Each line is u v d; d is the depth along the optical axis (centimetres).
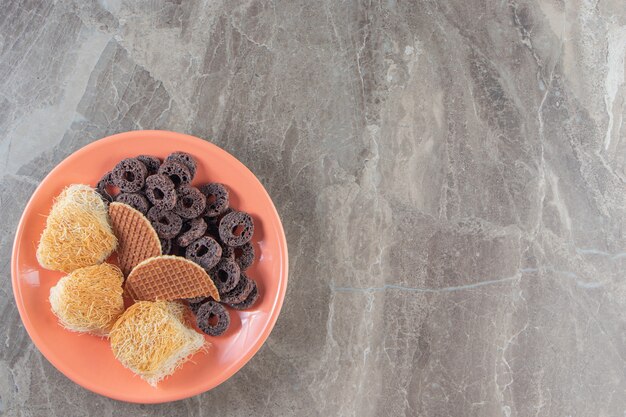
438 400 72
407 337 72
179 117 70
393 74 72
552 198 73
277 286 66
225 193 66
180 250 67
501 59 73
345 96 72
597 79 74
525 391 72
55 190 65
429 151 72
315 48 72
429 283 72
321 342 71
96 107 70
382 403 71
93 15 70
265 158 71
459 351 72
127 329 63
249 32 71
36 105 70
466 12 73
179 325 64
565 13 73
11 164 69
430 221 72
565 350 73
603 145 74
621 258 74
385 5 72
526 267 73
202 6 71
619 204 74
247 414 70
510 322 73
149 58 70
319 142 71
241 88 71
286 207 71
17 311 69
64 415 69
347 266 71
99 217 64
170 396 65
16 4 70
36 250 65
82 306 62
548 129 73
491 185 73
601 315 73
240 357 66
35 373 69
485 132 73
